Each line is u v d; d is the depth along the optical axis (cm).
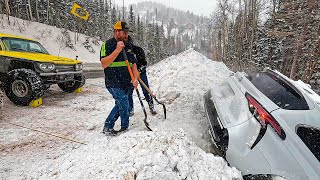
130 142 279
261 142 246
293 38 1716
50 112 485
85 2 5175
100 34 5659
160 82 727
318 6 1375
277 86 305
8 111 471
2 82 561
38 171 270
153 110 464
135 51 441
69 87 682
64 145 344
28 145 338
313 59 1498
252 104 278
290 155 231
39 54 612
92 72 1362
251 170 243
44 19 4434
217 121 318
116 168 237
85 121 448
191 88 588
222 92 374
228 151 268
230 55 3431
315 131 247
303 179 218
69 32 4003
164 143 266
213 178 228
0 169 274
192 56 905
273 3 2427
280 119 254
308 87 342
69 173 252
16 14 4238
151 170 221
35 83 501
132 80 351
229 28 3931
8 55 538
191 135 376
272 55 2438
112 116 363
